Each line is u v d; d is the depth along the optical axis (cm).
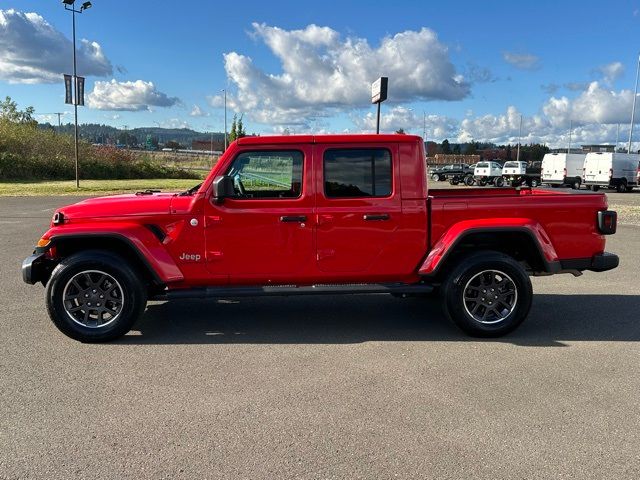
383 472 282
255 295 501
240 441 314
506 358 455
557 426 333
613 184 3159
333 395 378
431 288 516
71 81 2605
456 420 341
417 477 278
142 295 494
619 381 405
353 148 504
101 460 293
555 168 3472
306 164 501
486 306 512
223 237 499
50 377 409
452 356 461
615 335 520
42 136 4100
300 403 365
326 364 441
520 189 637
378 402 367
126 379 406
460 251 535
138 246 487
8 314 580
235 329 538
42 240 490
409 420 340
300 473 281
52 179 3638
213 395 378
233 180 499
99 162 4062
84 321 491
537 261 534
